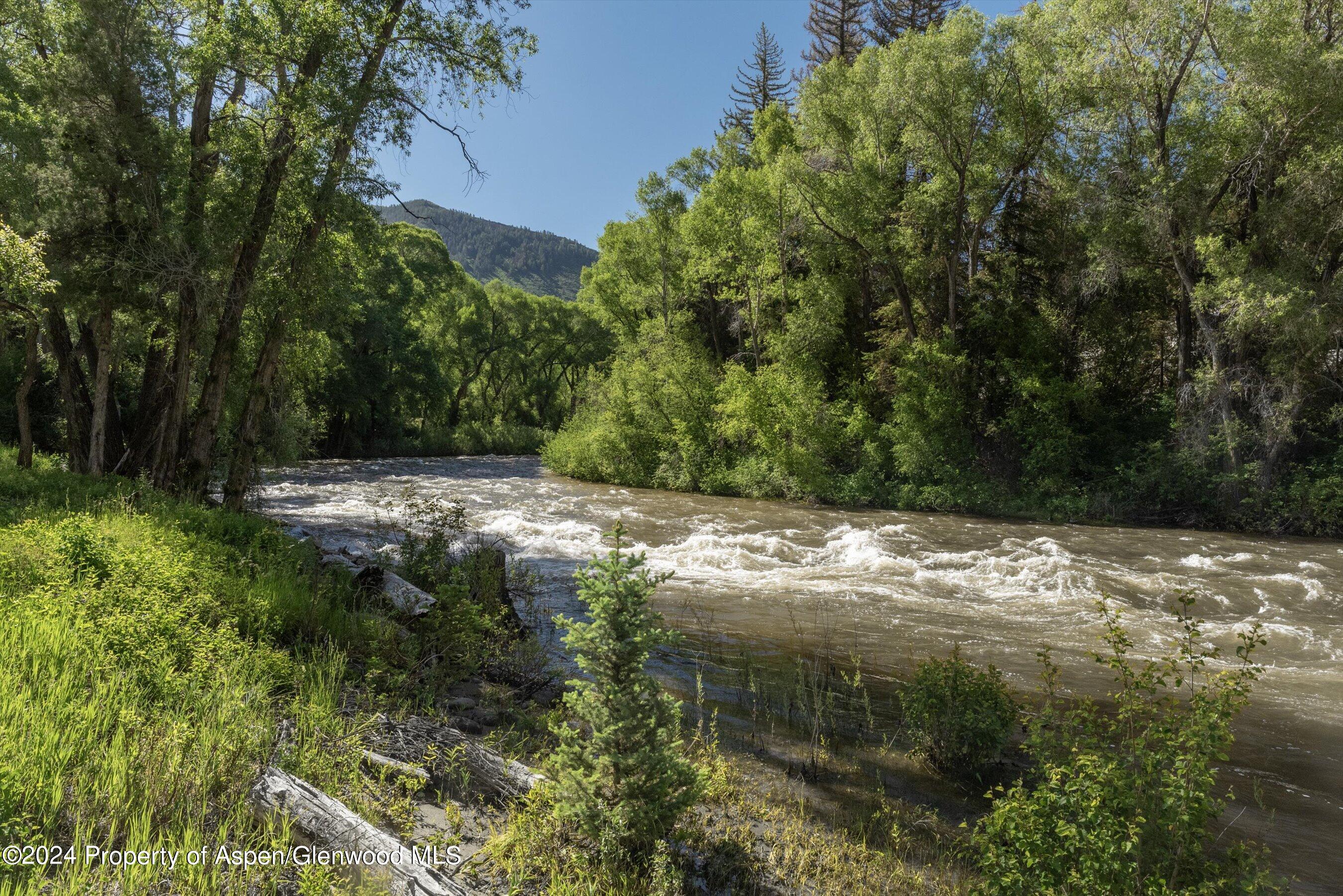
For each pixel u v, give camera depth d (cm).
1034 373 2748
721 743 659
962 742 621
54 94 1492
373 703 585
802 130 3391
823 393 3084
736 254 3497
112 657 510
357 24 1471
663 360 3731
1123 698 475
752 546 1822
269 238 1590
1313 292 2089
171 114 1680
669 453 3512
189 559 832
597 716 419
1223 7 2272
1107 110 2475
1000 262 3058
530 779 487
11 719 403
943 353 2816
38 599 591
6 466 1666
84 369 2472
